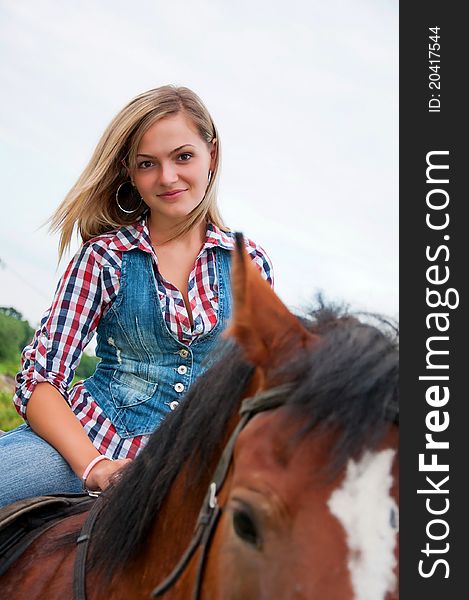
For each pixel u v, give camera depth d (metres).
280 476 1.12
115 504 1.52
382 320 1.30
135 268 2.06
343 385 1.16
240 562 1.12
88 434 2.01
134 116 2.07
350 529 1.08
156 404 2.02
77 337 2.04
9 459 1.90
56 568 1.63
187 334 2.03
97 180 2.14
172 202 2.08
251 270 1.27
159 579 1.41
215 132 2.19
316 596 1.04
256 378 1.33
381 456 1.13
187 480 1.39
